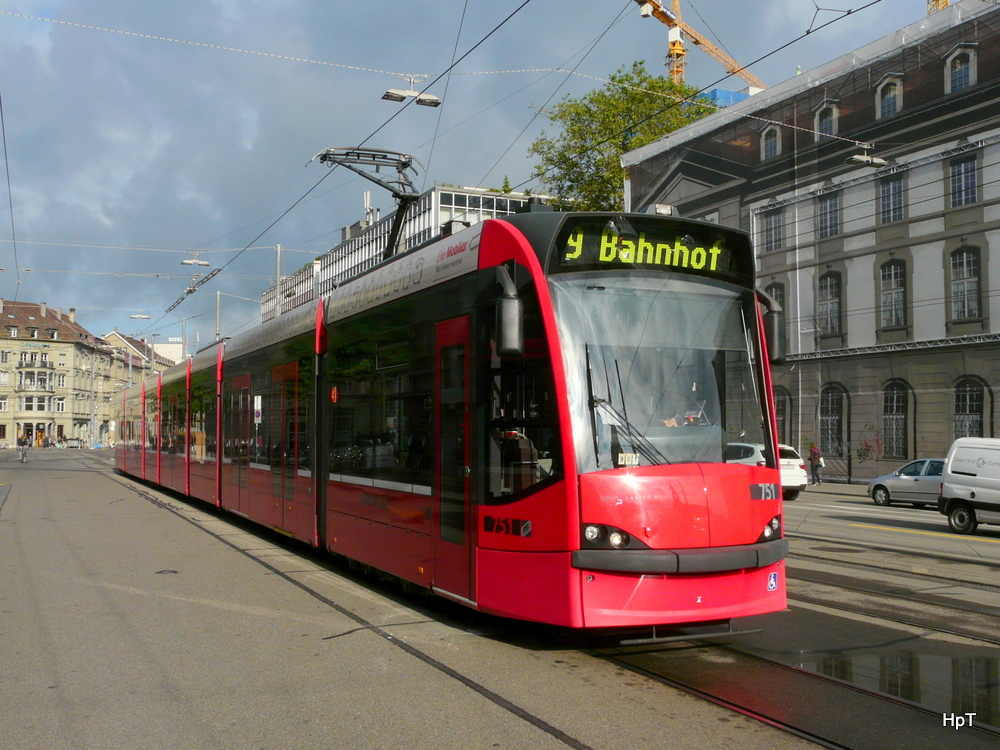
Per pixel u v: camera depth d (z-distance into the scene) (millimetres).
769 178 33375
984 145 26328
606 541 5969
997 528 16562
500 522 6609
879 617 7938
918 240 28203
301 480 11203
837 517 18703
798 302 32312
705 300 6812
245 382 14484
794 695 5562
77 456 62500
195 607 8383
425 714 5199
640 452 6211
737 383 6750
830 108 31125
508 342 5992
